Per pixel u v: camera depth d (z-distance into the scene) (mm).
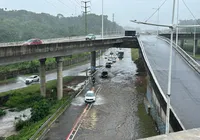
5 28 119812
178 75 39469
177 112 24766
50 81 59875
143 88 53719
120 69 82625
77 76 69125
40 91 45969
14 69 71125
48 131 28688
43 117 33531
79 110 37250
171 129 23844
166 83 34906
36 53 38688
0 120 35156
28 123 31891
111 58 111188
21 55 35500
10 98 44125
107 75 68750
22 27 144000
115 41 70250
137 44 74312
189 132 8320
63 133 28203
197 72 41688
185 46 149375
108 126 30906
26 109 39344
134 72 76312
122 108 38750
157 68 43500
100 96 46219
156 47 66438
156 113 33188
